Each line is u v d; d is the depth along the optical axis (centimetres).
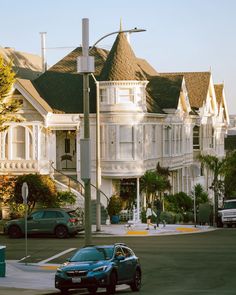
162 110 6341
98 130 4622
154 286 2742
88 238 2988
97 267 2523
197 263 3331
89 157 2983
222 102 8838
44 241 4256
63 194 5197
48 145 5566
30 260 3488
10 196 5069
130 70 5544
